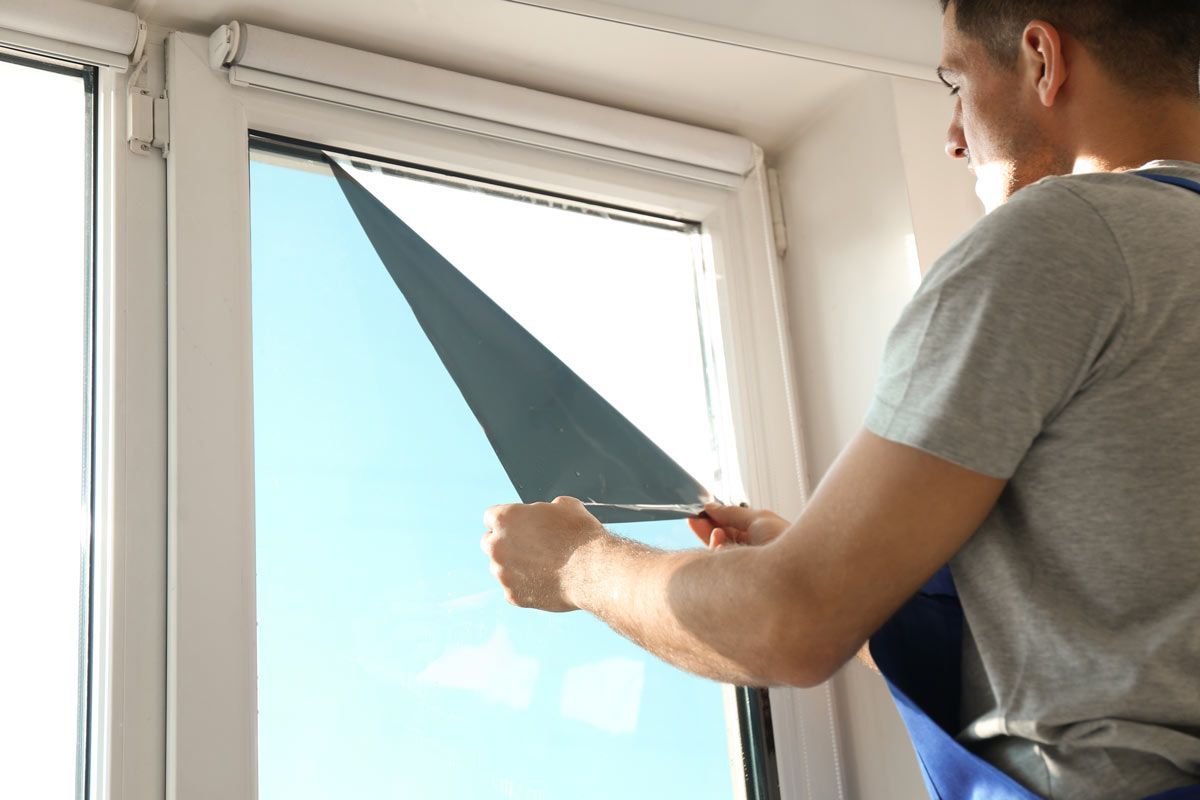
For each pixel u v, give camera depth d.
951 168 1.81
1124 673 0.75
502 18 1.62
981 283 0.80
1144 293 0.79
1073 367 0.78
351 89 1.58
